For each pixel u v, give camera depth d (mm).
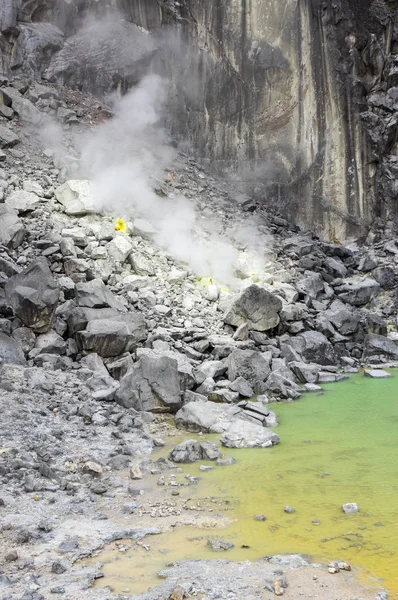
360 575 4113
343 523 4977
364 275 15539
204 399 8695
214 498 5559
